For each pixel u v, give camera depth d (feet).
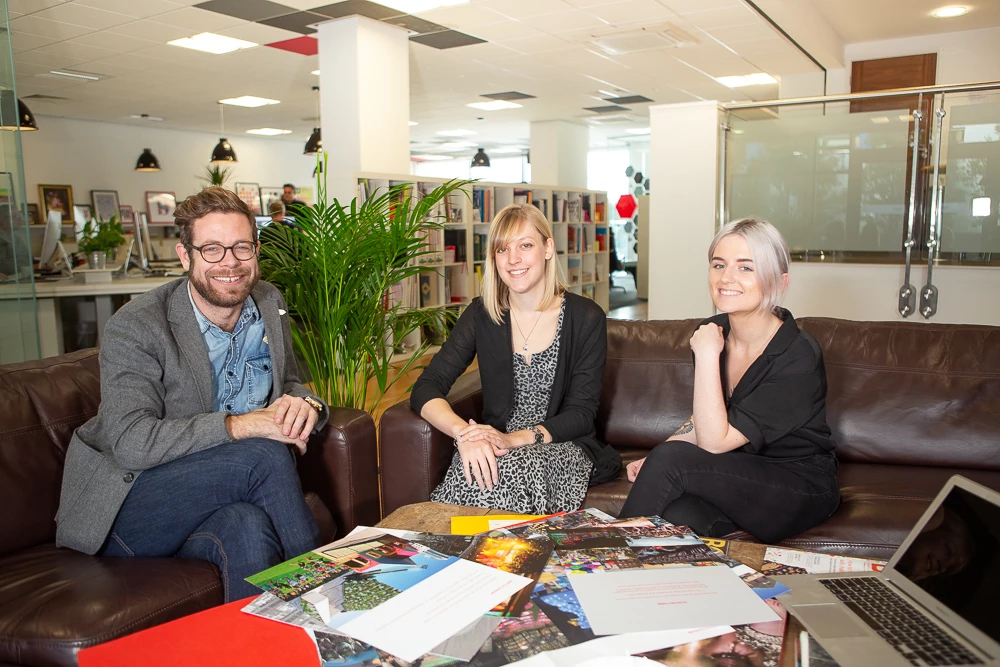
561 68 25.48
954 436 7.05
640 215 35.91
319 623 3.44
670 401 8.00
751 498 5.62
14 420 5.80
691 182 14.84
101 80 26.43
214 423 5.51
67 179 35.91
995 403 7.03
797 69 25.73
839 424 7.46
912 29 22.98
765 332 6.08
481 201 23.27
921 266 13.23
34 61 23.29
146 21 18.95
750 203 14.83
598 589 3.66
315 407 6.19
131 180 38.50
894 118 13.33
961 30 23.07
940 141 12.93
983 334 7.35
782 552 4.32
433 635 3.29
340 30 19.33
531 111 35.01
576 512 4.93
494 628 3.34
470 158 55.72
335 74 19.63
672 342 8.23
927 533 3.67
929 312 13.14
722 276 5.87
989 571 3.14
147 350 5.69
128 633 4.41
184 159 40.83
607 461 7.06
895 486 6.56
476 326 7.46
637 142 47.80
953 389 7.19
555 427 6.75
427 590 3.71
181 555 5.46
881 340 7.65
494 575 3.85
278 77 26.21
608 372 8.28
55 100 30.45
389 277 9.16
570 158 39.32
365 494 6.81
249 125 38.63
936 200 13.01
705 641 3.22
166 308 5.96
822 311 14.20
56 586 4.80
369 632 3.33
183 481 5.36
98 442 5.75
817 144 14.07
